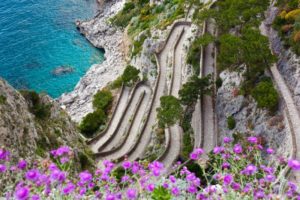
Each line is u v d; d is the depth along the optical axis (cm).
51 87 10275
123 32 11719
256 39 5891
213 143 5769
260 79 5641
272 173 1848
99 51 11562
